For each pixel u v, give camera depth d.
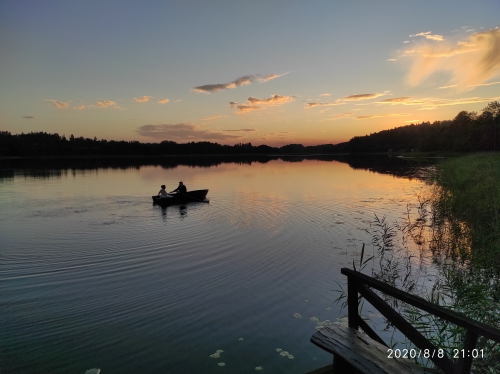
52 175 35.91
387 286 3.41
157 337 5.30
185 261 8.79
